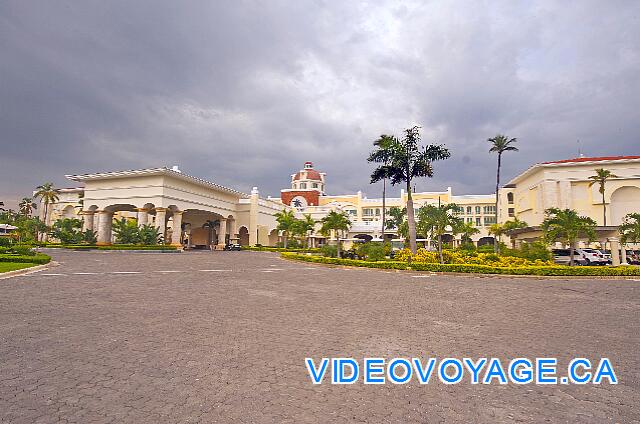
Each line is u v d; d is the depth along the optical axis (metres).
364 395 4.39
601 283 16.78
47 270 17.48
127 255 31.27
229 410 3.88
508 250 28.59
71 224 49.09
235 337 6.61
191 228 61.50
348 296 11.67
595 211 43.16
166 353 5.67
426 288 14.02
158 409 3.88
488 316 8.95
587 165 43.62
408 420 3.78
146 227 41.19
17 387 4.39
